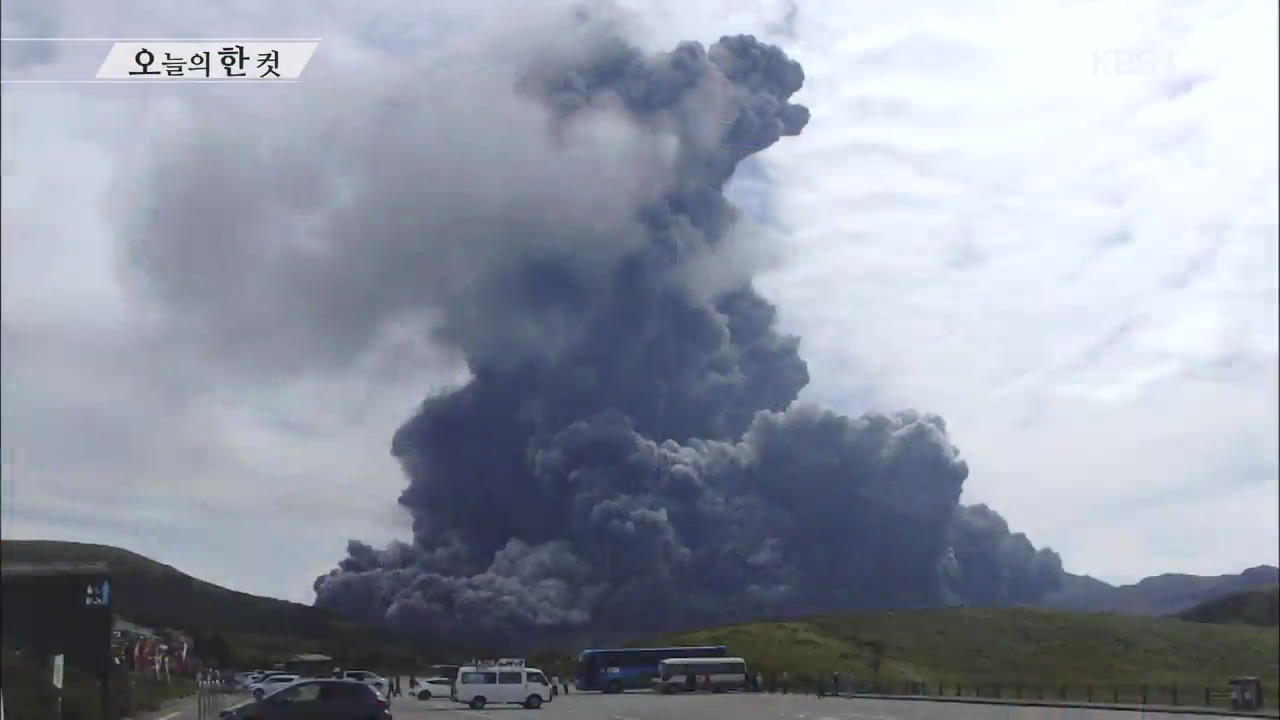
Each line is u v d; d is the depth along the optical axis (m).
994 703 88.00
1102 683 132.12
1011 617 174.62
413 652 166.62
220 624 145.62
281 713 44.38
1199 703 89.88
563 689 125.00
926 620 173.38
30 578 51.62
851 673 140.25
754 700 93.81
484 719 60.56
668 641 164.50
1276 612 195.50
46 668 50.31
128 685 63.62
